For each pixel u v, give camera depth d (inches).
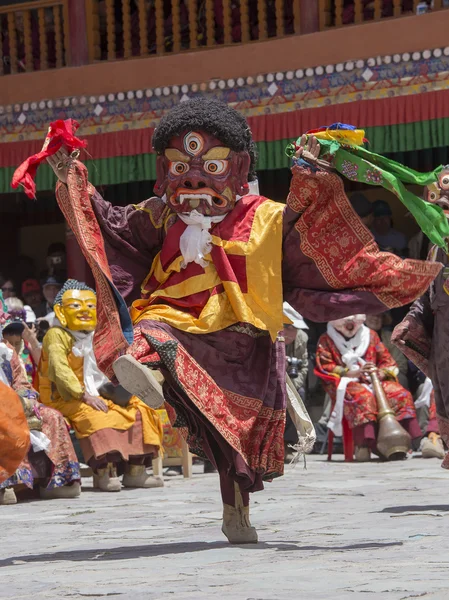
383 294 287.3
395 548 274.4
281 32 748.0
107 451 494.0
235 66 749.9
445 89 692.7
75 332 508.1
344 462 636.1
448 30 690.2
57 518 386.6
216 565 252.1
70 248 829.2
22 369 471.2
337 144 288.0
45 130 806.5
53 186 800.9
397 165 291.4
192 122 292.5
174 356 277.1
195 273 291.4
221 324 286.8
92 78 789.9
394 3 716.0
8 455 313.0
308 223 288.5
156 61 772.6
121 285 303.6
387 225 793.6
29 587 225.1
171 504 426.3
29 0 893.8
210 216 293.9
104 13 816.3
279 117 736.3
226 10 761.6
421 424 676.7
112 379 283.9
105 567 255.0
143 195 900.6
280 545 288.4
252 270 288.8
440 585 212.4
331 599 197.8
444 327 386.0
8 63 845.8
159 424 517.0
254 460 288.0
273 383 294.7
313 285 293.1
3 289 792.9
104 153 785.6
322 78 725.3
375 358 665.0
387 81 707.4
